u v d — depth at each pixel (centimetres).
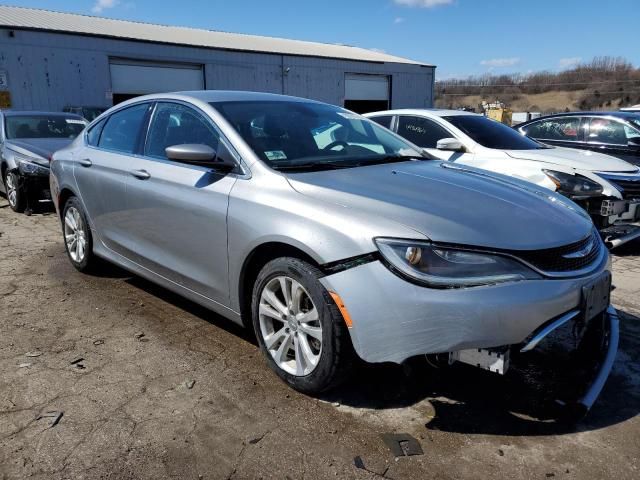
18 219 752
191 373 307
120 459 234
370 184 293
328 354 262
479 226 251
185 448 242
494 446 244
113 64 2095
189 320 383
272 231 276
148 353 331
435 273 236
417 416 267
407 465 231
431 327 236
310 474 226
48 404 275
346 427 257
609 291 281
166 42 2195
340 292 251
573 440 248
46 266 512
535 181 571
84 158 446
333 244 254
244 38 2995
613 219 560
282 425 259
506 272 240
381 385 295
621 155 770
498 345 235
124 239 404
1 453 237
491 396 284
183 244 341
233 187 308
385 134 409
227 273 312
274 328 300
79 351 334
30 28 1861
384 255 242
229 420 262
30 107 1902
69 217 484
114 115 443
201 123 350
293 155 327
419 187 294
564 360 295
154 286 453
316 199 274
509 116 2922
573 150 682
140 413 268
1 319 383
